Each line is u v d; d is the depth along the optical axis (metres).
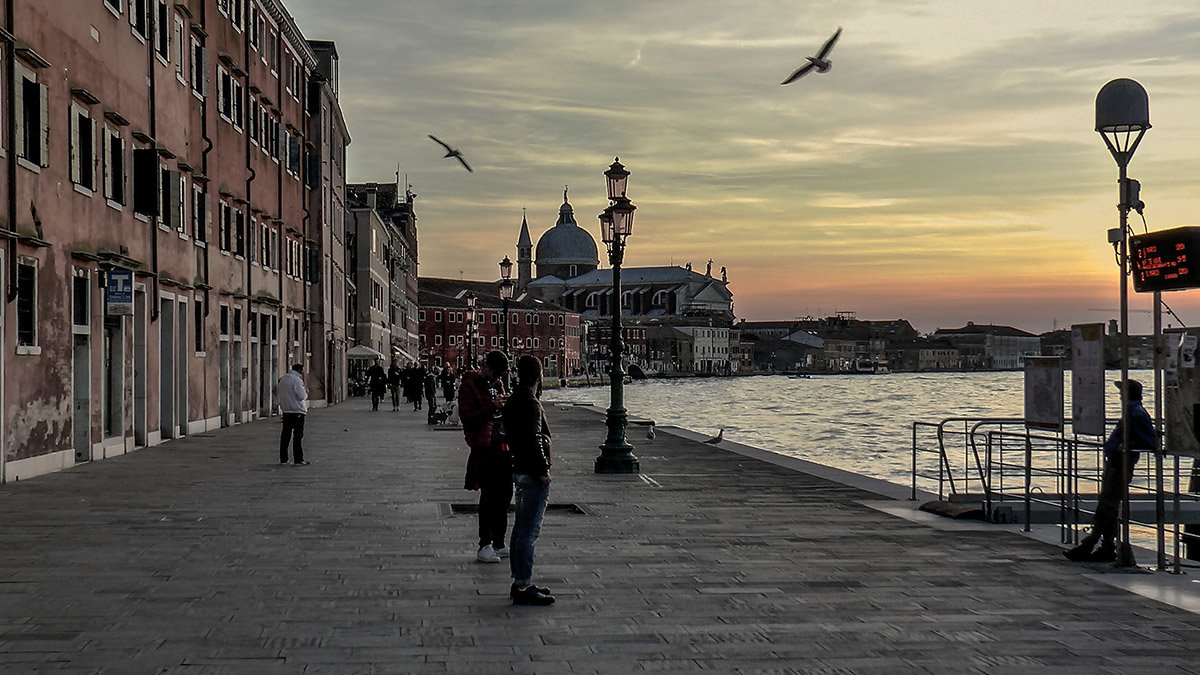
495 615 11.07
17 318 23.95
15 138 23.73
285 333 56.91
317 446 34.25
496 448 14.02
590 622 10.81
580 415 57.16
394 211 140.38
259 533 16.30
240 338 46.84
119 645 9.80
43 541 15.46
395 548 15.02
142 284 33.16
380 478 24.39
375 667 9.17
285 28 56.06
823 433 73.12
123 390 31.36
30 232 24.64
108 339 31.03
